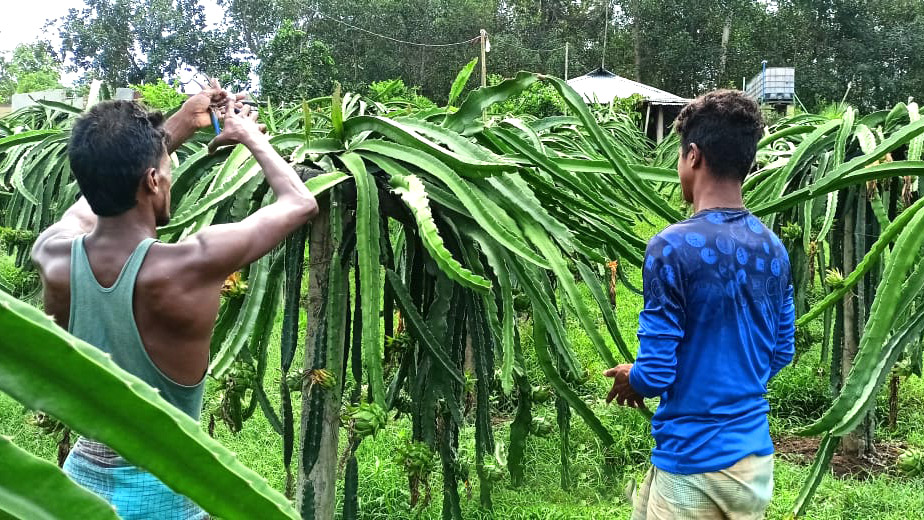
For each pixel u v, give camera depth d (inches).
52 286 53.8
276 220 54.6
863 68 1133.7
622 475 135.5
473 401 97.3
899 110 129.3
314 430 72.6
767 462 67.2
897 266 71.5
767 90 633.6
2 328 17.5
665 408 67.7
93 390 18.4
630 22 1355.8
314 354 72.8
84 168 50.1
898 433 156.6
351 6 1162.6
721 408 65.3
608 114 312.2
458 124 82.3
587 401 163.0
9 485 17.3
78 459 55.6
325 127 142.7
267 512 20.0
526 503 125.3
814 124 148.8
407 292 75.6
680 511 66.1
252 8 1375.5
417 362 82.8
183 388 53.3
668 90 1358.3
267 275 72.5
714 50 1261.1
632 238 89.7
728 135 65.9
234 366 76.3
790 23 1220.5
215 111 68.6
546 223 77.0
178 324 51.4
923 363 150.7
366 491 123.6
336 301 72.3
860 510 120.8
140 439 19.1
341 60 1176.8
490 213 70.6
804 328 150.7
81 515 17.8
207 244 51.4
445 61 1211.9
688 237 64.6
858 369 72.2
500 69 1235.9
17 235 151.5
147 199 52.7
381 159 74.7
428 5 1185.4
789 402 168.2
